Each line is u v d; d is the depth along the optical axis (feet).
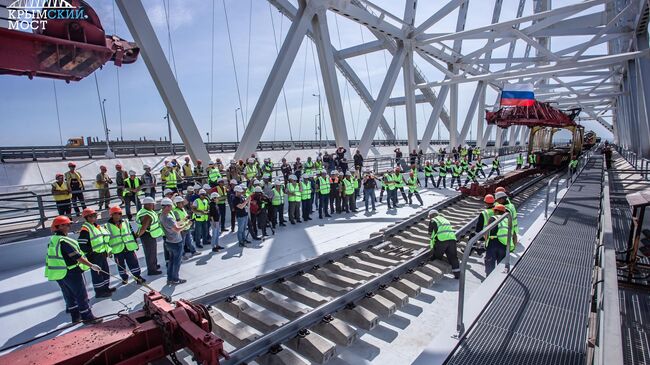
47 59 17.38
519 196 53.36
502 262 21.91
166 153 101.71
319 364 15.48
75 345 11.67
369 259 27.78
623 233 31.58
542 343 13.51
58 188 38.81
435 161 112.37
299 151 126.93
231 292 21.20
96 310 21.56
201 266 28.84
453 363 12.48
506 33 83.10
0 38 15.88
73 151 85.15
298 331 16.90
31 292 24.79
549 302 16.78
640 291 21.77
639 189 49.83
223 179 40.47
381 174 74.38
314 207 55.26
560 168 86.94
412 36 87.71
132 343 12.42
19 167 68.39
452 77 94.43
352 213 49.98
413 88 95.25
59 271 18.65
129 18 42.88
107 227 24.88
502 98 69.36
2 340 18.75
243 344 16.52
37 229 34.76
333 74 71.20
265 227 37.09
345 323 17.81
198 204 33.37
